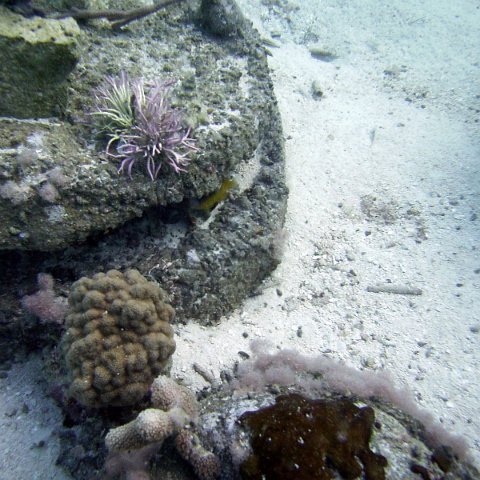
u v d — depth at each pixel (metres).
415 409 0.59
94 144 0.67
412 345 0.75
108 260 0.72
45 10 0.72
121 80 0.71
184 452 0.51
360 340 0.76
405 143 1.11
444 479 0.50
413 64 1.43
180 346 0.71
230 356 0.71
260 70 0.94
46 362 0.67
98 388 0.55
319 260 0.88
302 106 1.21
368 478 0.48
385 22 1.64
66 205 0.62
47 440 0.64
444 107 1.23
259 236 0.79
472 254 0.88
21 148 0.61
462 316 0.79
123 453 0.53
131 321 0.58
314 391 0.58
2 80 0.61
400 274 0.85
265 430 0.50
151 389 0.56
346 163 1.06
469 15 1.70
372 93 1.30
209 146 0.73
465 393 0.70
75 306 0.60
